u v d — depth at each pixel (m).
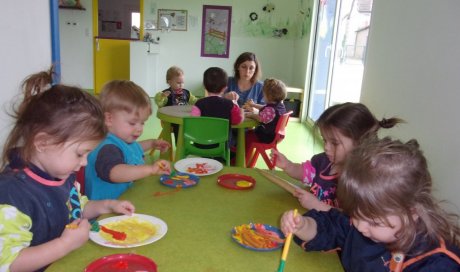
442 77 1.68
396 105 2.15
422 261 0.76
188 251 0.92
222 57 7.61
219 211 1.16
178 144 2.84
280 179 1.38
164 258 0.88
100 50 7.72
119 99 1.40
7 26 1.83
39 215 0.90
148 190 1.30
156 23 7.53
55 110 0.86
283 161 1.57
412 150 0.79
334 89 4.91
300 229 0.94
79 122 0.87
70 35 7.63
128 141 1.50
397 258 0.80
